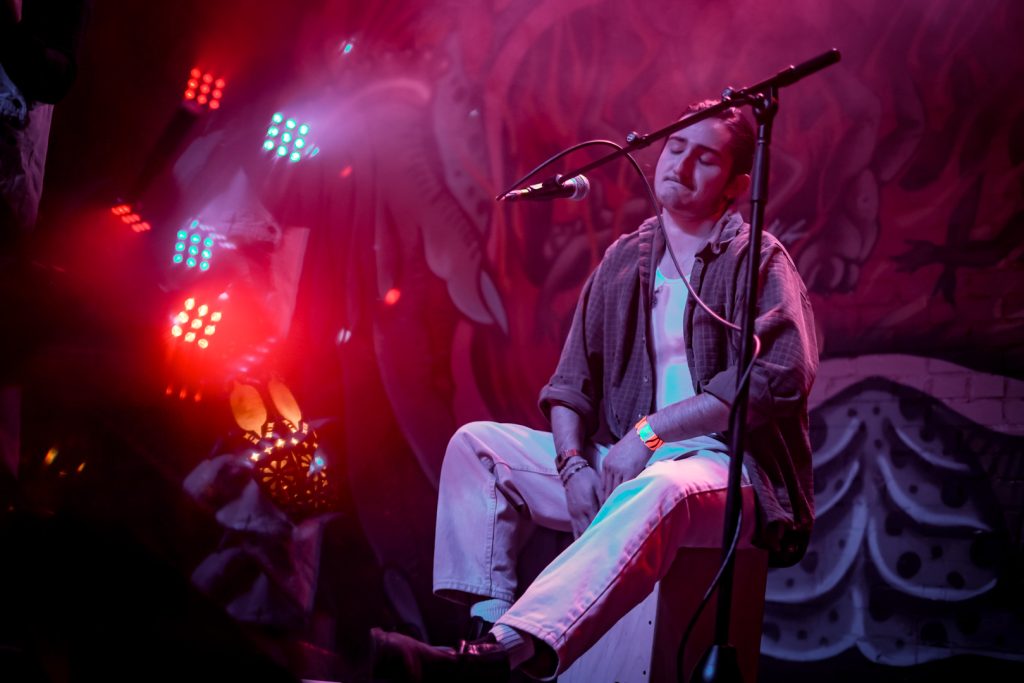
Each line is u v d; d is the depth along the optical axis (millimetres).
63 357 2277
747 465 1835
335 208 4734
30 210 1895
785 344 1804
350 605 4148
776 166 4109
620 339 2049
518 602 1606
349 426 4488
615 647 1824
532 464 2014
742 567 1906
